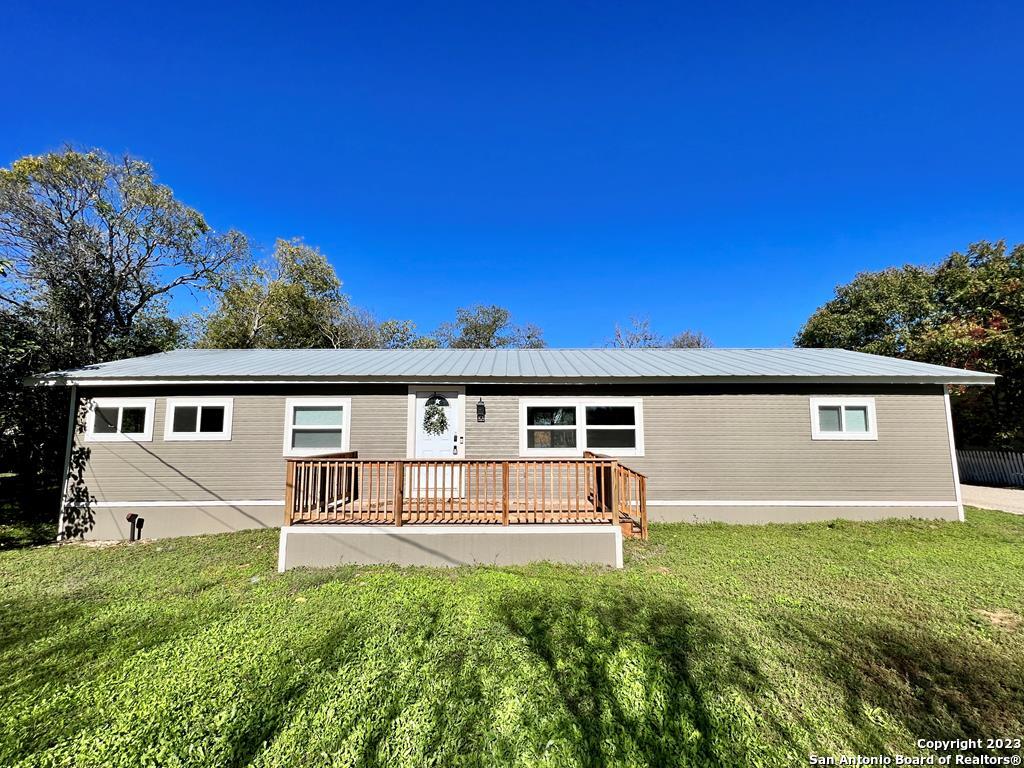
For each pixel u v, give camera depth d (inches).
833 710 114.8
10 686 126.0
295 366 368.5
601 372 347.6
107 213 547.5
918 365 370.6
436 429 346.3
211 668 133.6
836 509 335.6
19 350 376.8
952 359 576.7
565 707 116.0
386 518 243.8
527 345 1259.8
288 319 904.3
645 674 129.4
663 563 232.7
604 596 186.1
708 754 101.0
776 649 142.6
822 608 173.5
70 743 104.3
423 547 231.8
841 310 835.4
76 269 525.7
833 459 339.9
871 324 765.3
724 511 336.2
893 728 108.7
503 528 232.8
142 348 585.3
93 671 133.3
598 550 232.1
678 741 104.8
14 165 487.2
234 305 834.2
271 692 122.2
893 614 167.9
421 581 204.7
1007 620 162.7
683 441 343.6
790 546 265.7
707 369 355.3
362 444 343.6
